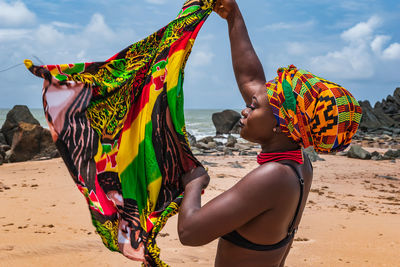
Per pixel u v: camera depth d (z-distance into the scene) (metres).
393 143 27.33
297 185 1.66
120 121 1.93
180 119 1.98
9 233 5.92
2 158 16.05
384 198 9.80
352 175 13.44
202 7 2.10
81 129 1.84
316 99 1.59
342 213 7.87
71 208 7.74
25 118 21.73
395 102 45.91
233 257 1.74
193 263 4.77
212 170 13.29
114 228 1.87
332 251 5.40
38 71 1.75
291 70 1.68
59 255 4.96
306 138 1.63
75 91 1.83
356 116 1.63
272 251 1.71
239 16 2.15
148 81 1.98
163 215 1.81
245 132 1.76
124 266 4.65
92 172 1.84
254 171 1.62
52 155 17.55
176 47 2.02
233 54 2.14
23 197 8.65
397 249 5.50
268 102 1.70
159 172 1.89
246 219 1.60
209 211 1.61
